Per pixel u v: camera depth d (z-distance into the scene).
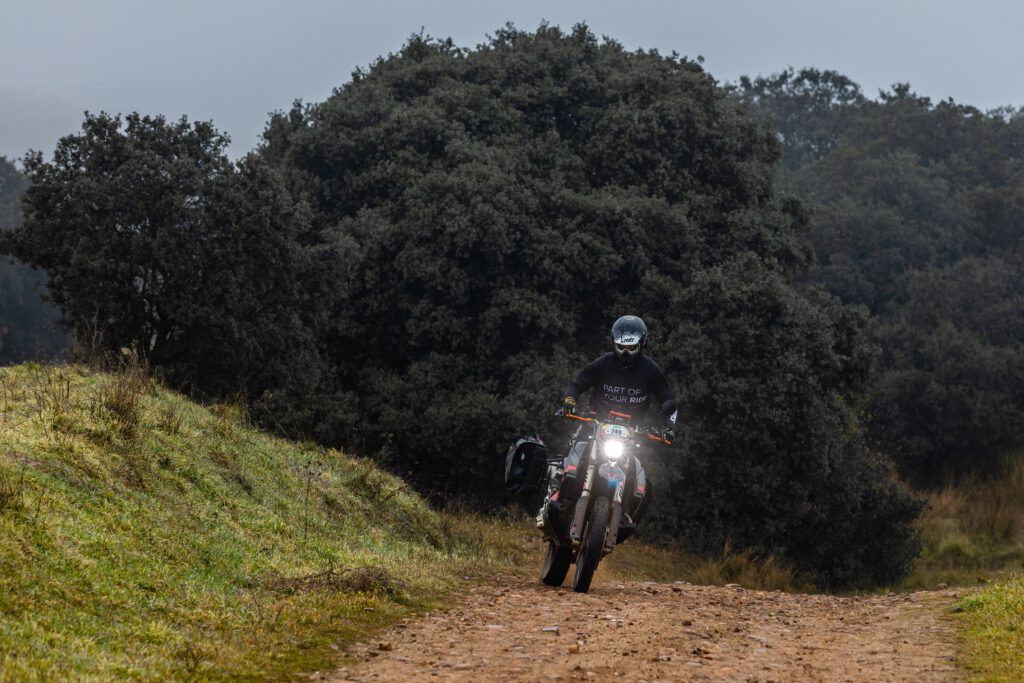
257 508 12.44
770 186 40.28
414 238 34.03
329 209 38.44
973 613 9.63
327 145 38.03
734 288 31.55
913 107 93.12
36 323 81.75
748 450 31.50
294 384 31.98
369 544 13.46
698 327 31.41
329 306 33.28
